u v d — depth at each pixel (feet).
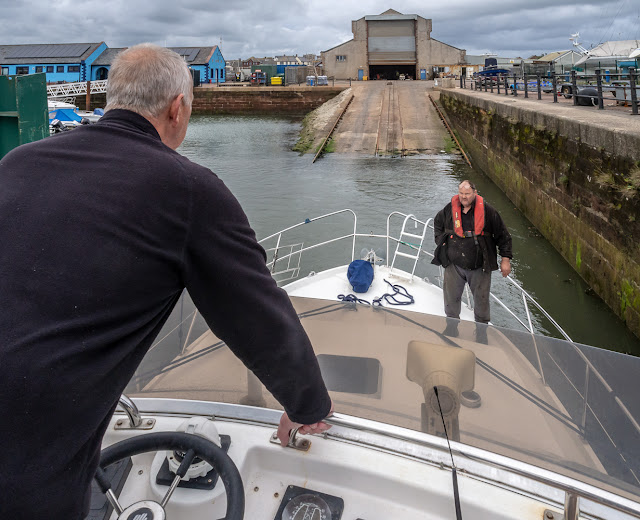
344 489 4.79
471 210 15.12
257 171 73.72
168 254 3.16
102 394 2.99
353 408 5.33
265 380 3.76
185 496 4.50
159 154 3.33
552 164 38.75
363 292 17.03
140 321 3.13
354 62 191.11
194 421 4.73
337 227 43.29
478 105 75.20
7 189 3.07
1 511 2.65
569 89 72.95
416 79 191.62
